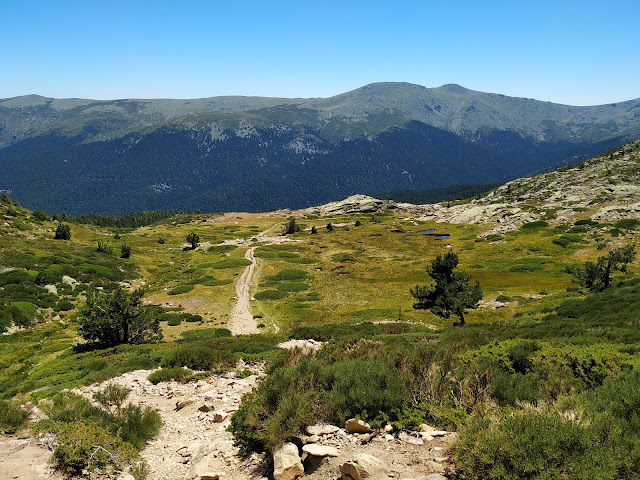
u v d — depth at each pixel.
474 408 8.73
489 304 54.50
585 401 8.34
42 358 34.12
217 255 103.38
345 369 11.02
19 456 9.41
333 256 101.56
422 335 28.69
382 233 130.25
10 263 61.97
